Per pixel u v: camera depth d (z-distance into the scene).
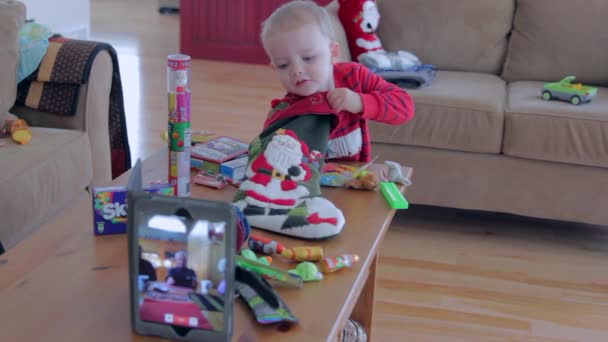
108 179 2.31
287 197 1.23
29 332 0.89
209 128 3.37
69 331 0.90
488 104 2.28
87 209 1.27
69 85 2.12
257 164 1.27
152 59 4.75
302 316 0.95
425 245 2.34
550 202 2.31
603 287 2.13
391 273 2.15
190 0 4.77
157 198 0.85
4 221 1.69
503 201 2.35
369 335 1.55
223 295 0.86
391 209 1.31
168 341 0.89
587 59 2.66
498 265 2.23
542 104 2.30
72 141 2.00
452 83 2.53
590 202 2.28
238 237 1.08
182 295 0.87
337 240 1.18
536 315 1.96
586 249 2.37
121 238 1.16
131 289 0.88
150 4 7.09
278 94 4.07
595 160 2.22
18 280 1.01
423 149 2.35
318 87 1.35
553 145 2.23
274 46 1.31
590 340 1.86
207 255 0.85
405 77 2.42
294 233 1.17
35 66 2.10
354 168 1.48
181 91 1.26
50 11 3.93
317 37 1.31
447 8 2.80
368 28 2.69
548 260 2.28
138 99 3.83
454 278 2.14
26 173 1.78
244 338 0.89
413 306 1.98
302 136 1.31
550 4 2.69
